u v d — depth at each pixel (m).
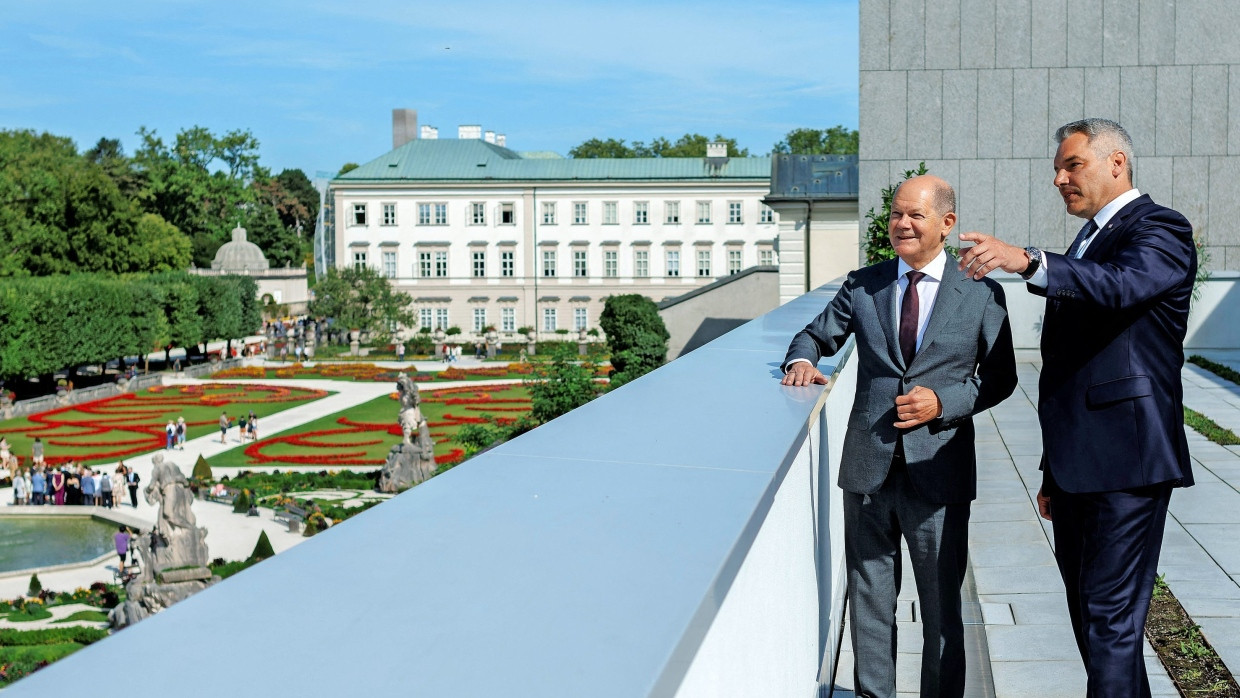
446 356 75.50
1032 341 18.23
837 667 5.17
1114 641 3.41
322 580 1.34
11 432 47.44
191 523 23.34
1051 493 3.72
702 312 39.03
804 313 6.61
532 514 1.73
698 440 2.49
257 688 1.00
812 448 3.99
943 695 4.11
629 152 137.25
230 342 81.94
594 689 1.05
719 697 2.00
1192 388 14.16
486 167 86.69
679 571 1.43
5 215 72.12
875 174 23.44
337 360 78.00
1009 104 22.86
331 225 113.44
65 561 27.36
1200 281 18.41
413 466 35.56
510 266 85.81
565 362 33.38
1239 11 21.97
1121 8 22.36
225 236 106.94
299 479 36.28
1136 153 22.62
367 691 1.01
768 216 84.00
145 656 1.07
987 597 5.86
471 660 1.11
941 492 3.95
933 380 3.97
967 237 3.27
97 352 59.19
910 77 23.12
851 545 4.23
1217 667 4.59
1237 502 7.68
